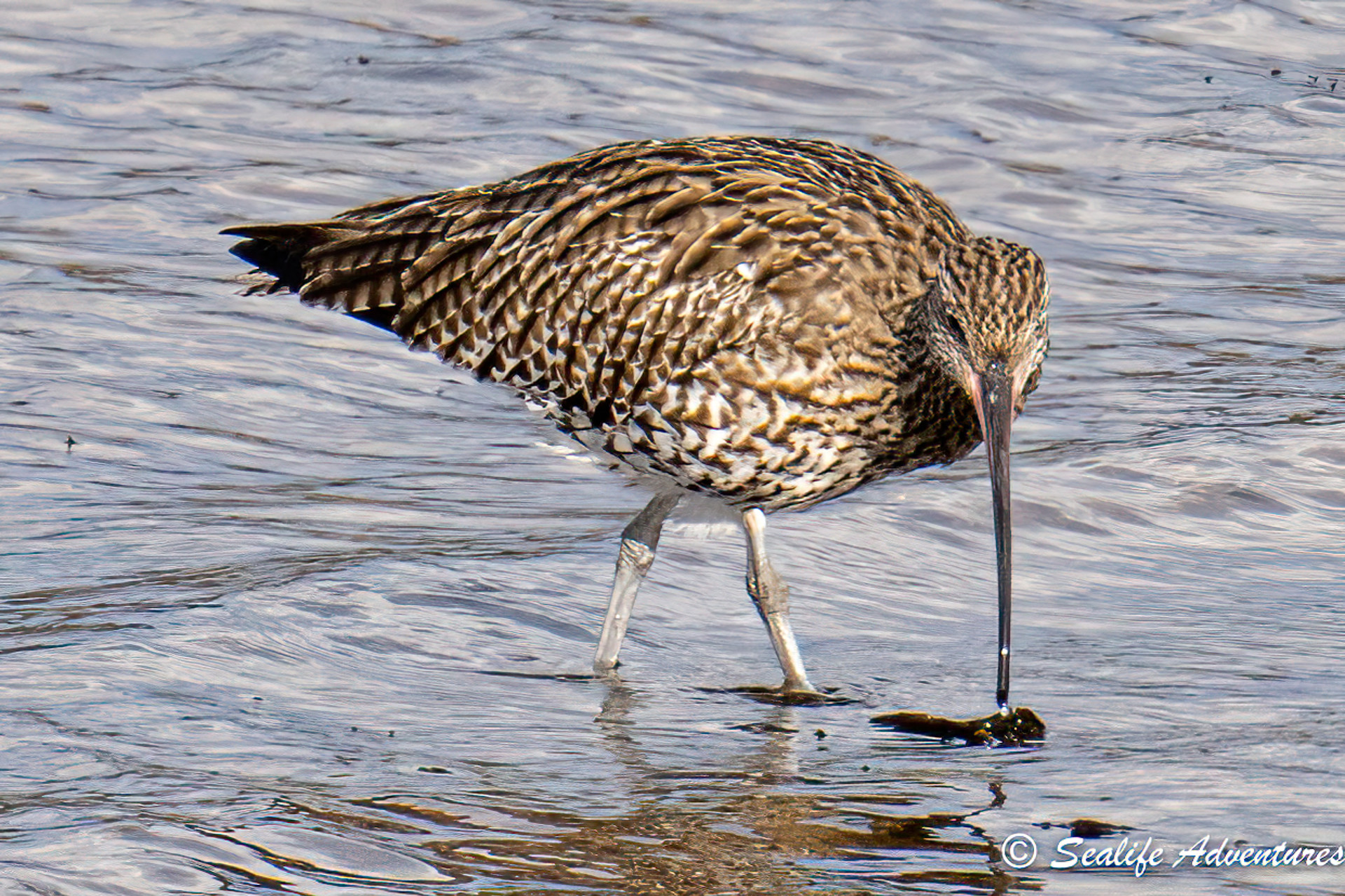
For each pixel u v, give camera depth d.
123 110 24.41
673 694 10.42
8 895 6.86
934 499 14.16
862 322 10.92
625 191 11.34
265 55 26.75
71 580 11.43
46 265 18.80
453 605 11.45
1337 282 21.75
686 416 11.17
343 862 7.45
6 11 28.09
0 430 14.68
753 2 30.72
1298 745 9.22
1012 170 24.91
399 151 23.45
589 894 7.26
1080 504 14.23
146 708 9.25
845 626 11.87
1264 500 14.51
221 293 18.59
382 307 11.73
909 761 9.16
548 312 11.39
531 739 9.37
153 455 14.61
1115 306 20.66
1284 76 29.45
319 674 10.18
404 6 29.33
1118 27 31.25
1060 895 7.31
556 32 28.33
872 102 26.91
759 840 7.91
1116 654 11.05
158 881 7.11
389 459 15.30
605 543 13.04
